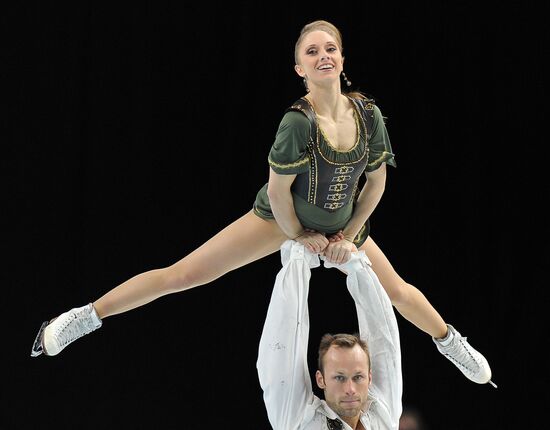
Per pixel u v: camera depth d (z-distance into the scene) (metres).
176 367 13.13
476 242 13.16
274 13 12.62
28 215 12.65
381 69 12.80
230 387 13.13
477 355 9.49
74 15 12.44
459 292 13.26
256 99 12.80
